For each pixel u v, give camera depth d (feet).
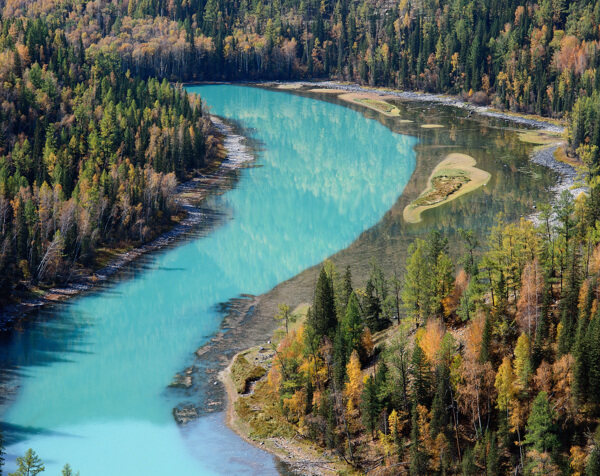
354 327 371.35
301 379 356.18
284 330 444.14
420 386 330.34
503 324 349.41
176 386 393.91
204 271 551.59
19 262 508.94
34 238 518.78
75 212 558.97
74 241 547.49
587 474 286.25
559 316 354.13
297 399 349.61
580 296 350.43
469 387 322.14
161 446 341.41
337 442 331.36
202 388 391.04
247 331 453.99
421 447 311.06
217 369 410.11
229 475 318.45
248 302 497.46
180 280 535.19
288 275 540.11
